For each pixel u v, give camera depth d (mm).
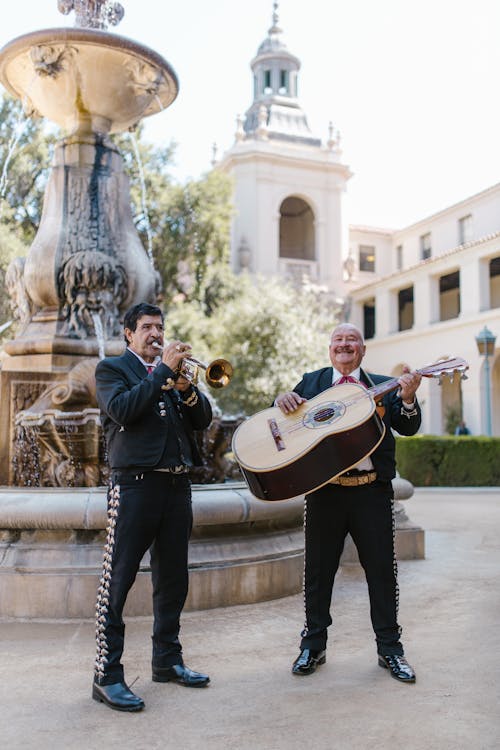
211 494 4723
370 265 40125
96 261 6434
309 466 3082
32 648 3678
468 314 28500
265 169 35094
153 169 26125
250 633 3977
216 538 4699
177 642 3227
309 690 3066
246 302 26406
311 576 3412
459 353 28953
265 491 3127
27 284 6512
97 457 5363
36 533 4430
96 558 4336
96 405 5758
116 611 2994
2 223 22609
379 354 34500
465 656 3564
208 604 4461
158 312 3328
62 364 6148
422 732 2588
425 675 3256
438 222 36438
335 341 3576
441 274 31172
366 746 2473
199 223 25922
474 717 2729
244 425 3412
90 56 6281
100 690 2918
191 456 3246
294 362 25406
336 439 3082
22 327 6566
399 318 39000
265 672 3322
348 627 4195
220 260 27391
